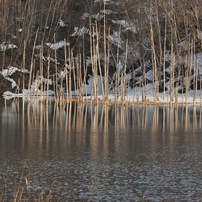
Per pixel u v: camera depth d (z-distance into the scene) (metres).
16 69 156.38
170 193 51.28
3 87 152.38
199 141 79.06
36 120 102.56
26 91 151.88
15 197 48.22
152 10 158.38
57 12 169.62
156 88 132.50
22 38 161.38
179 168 60.81
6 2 161.38
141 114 113.50
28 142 76.81
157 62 150.75
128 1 164.75
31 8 168.88
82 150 71.06
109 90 149.75
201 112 117.31
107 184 54.16
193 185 53.81
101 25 154.75
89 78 157.25
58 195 50.62
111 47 152.38
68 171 58.97
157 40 154.88
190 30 159.12
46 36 168.62
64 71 149.38
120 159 65.38
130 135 84.81
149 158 66.31
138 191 51.88
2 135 83.19
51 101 139.88
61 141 78.12
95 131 89.25
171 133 87.31
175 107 126.19
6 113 113.12
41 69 132.25
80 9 176.75
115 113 115.62
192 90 144.88
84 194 50.91
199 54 155.88
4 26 159.62
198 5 162.25
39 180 55.41
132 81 150.75
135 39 155.62
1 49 161.62
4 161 63.69
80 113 115.44
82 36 162.62
